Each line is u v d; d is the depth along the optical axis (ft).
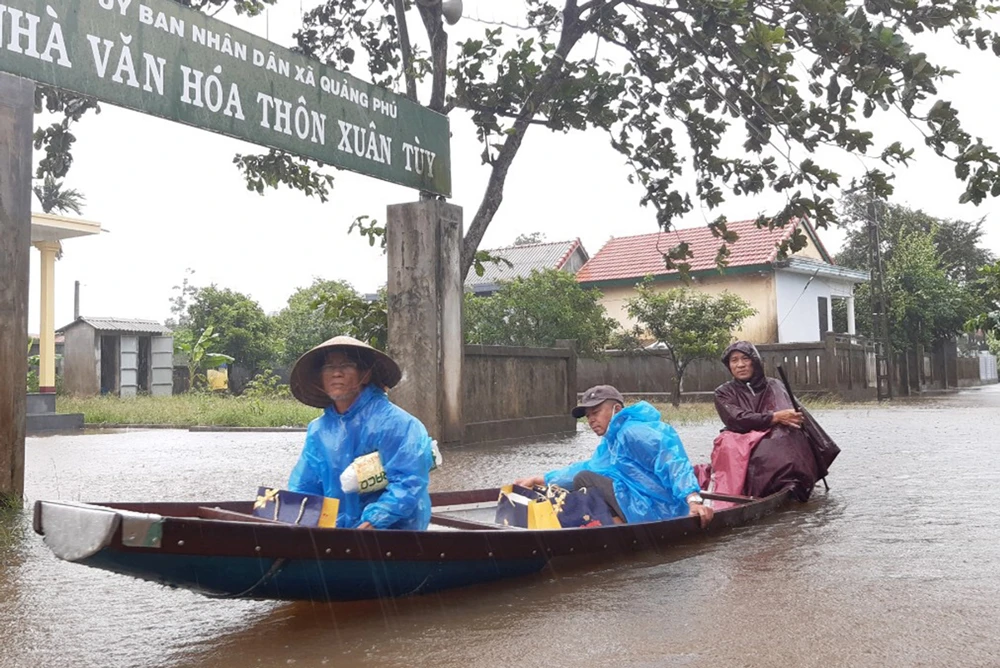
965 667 10.68
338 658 11.30
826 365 80.38
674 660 11.03
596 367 89.10
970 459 32.42
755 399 24.06
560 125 43.80
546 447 39.37
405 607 13.51
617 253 106.32
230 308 118.11
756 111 39.14
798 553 16.97
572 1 41.27
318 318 112.16
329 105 32.73
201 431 55.72
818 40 34.86
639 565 16.08
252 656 11.44
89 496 24.71
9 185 21.53
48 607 13.84
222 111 28.09
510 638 11.94
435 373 37.93
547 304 72.38
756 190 42.93
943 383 130.62
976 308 111.96
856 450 35.99
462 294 39.70
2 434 21.27
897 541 17.98
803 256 94.58
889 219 129.90
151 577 11.09
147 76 25.48
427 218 37.88
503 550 13.97
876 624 12.40
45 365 74.59
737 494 22.91
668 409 64.75
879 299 103.19
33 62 22.25
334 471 14.46
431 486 27.02
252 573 11.65
